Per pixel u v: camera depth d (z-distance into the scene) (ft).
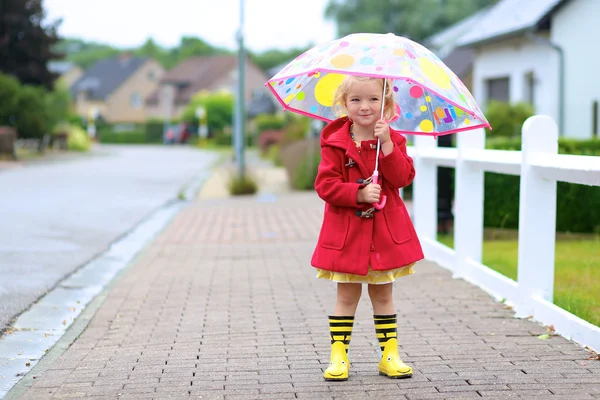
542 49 64.39
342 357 13.55
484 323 17.71
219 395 12.76
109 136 236.43
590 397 12.42
